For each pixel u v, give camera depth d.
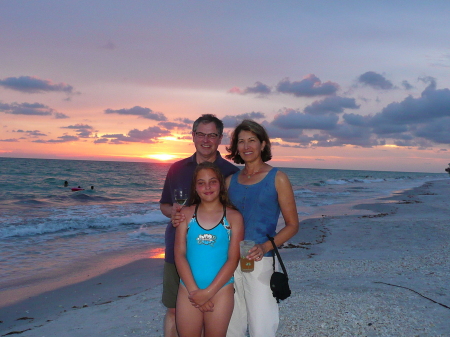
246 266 2.91
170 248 3.54
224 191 3.24
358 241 10.88
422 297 4.97
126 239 12.34
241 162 3.52
